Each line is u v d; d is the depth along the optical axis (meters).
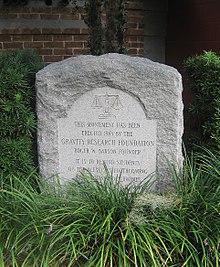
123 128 3.47
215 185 3.19
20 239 2.78
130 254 2.72
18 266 2.79
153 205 2.99
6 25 5.74
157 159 3.50
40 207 3.04
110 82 3.39
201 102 3.88
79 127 3.50
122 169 3.54
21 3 5.69
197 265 2.67
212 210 2.97
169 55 6.32
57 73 3.41
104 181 3.31
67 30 5.83
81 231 2.84
